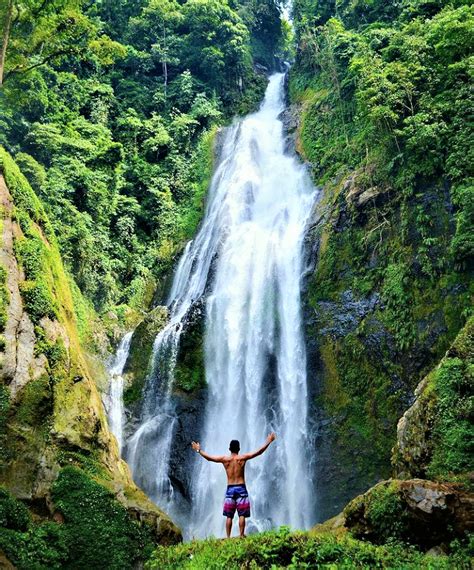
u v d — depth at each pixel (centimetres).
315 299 2156
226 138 3697
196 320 2369
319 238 2284
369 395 1852
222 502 1941
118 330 2628
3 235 1525
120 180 3316
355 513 1097
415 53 2141
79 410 1434
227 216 2930
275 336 2212
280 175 3050
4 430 1226
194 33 4481
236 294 2427
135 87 4144
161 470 2084
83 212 2783
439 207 1859
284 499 1894
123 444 2192
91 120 3634
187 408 2209
